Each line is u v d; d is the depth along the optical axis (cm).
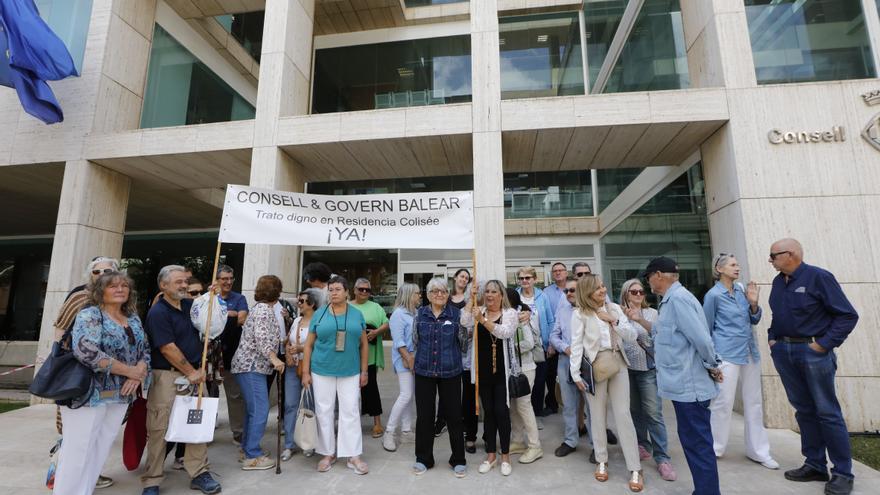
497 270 628
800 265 380
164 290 359
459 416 399
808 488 363
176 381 356
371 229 463
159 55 902
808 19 648
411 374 473
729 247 616
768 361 550
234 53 1127
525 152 745
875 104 580
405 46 1226
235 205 461
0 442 488
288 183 751
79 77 775
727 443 458
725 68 625
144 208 1136
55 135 765
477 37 693
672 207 825
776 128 598
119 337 320
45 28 705
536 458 424
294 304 546
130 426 363
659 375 343
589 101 649
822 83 599
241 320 474
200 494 358
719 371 322
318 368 407
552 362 601
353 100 1209
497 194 644
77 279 729
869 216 561
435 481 380
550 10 1282
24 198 1005
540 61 1272
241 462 427
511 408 449
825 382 358
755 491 359
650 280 365
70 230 733
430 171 843
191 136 737
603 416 385
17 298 1449
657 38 848
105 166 788
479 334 408
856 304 546
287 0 769
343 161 787
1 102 786
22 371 1038
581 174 1334
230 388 476
